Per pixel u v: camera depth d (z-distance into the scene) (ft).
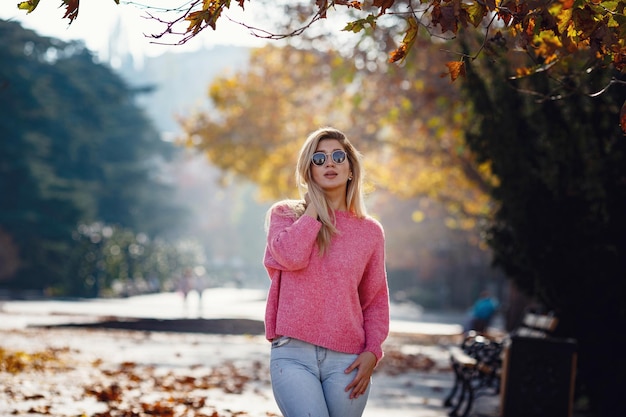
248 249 623.77
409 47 18.34
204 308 184.85
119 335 96.53
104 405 37.50
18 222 233.96
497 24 40.27
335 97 123.24
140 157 342.64
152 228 353.72
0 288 236.84
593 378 39.68
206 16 17.38
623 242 37.52
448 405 44.32
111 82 312.50
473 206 131.85
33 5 17.22
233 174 180.75
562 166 38.14
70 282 241.35
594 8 18.78
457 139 94.99
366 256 17.24
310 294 16.93
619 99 36.22
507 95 39.88
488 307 103.14
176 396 41.73
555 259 38.32
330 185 17.39
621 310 37.91
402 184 135.85
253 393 45.68
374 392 50.19
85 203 248.32
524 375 35.50
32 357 56.59
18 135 238.89
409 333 123.54
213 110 158.51
